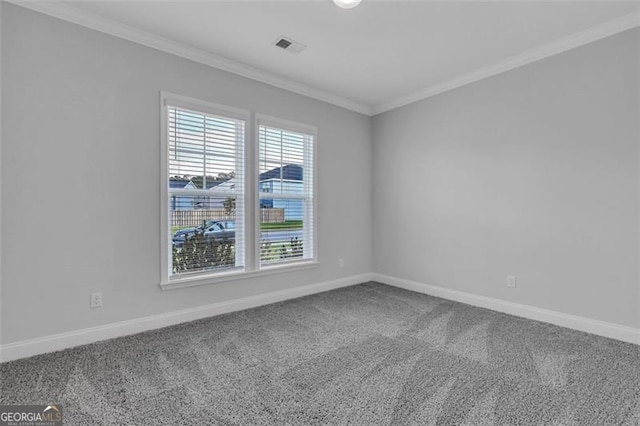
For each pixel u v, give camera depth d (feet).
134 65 8.45
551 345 7.72
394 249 13.84
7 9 6.83
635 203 7.80
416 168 12.91
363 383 6.08
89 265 7.84
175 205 9.29
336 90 12.48
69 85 7.55
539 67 9.36
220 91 9.99
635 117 7.75
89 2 7.20
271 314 10.06
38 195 7.20
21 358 6.97
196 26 8.18
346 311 10.36
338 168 13.47
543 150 9.32
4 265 6.82
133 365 6.73
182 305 9.31
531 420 5.00
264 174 11.19
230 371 6.52
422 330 8.73
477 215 10.95
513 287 10.04
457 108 11.48
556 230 9.10
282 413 5.19
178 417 5.08
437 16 7.71
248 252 10.63
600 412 5.20
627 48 7.82
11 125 6.90
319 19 7.87
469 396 5.65
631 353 7.27
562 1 7.09
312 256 12.64
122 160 8.29
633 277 7.84
